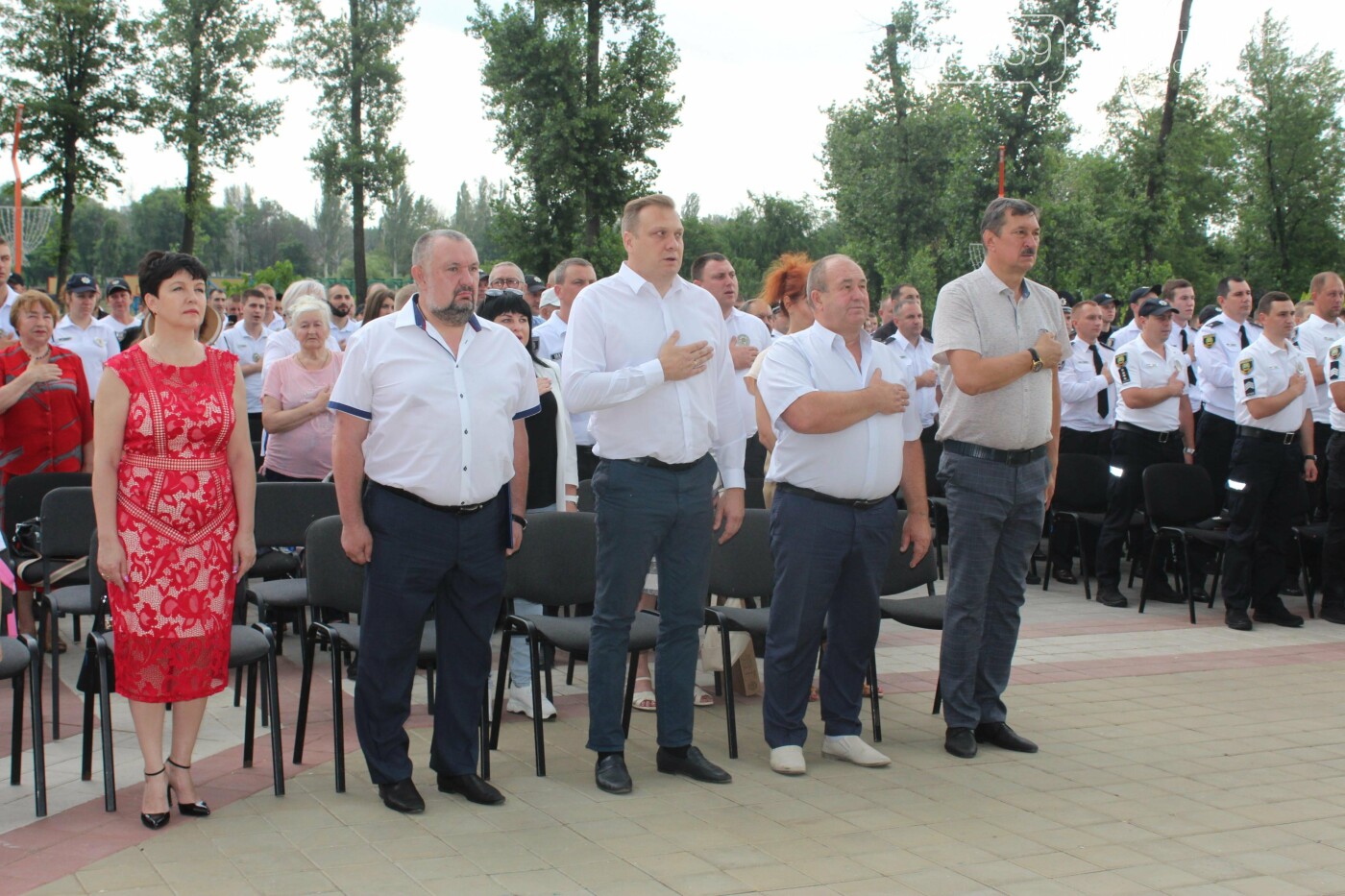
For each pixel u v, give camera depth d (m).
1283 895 3.47
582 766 4.59
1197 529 7.73
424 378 3.95
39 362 6.38
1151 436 8.06
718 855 3.64
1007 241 4.80
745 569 5.36
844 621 4.73
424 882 3.36
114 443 3.83
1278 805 4.30
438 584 4.08
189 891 3.25
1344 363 7.61
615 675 4.33
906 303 9.15
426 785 4.30
